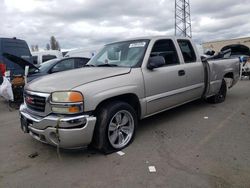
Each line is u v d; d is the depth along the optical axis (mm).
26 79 7551
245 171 3195
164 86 4668
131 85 4047
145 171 3303
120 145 3975
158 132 4723
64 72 4480
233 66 7117
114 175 3246
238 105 6609
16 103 8156
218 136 4430
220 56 7832
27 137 4820
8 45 9375
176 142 4227
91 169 3428
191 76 5344
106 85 3713
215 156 3645
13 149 4258
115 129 3912
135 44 4781
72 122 3344
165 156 3711
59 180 3203
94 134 3713
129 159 3662
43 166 3594
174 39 5168
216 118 5496
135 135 4391
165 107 4836
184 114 5855
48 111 3547
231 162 3443
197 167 3344
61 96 3414
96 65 4867
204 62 5867
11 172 3467
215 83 6277
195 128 4891
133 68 4242
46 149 4188
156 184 2994
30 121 3779
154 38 4785
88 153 3916
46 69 8141
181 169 3309
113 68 4281
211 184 2938
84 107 3443
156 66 4352
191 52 5578
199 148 3947
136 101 4238
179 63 5117
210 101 6770
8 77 7539
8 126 5684
